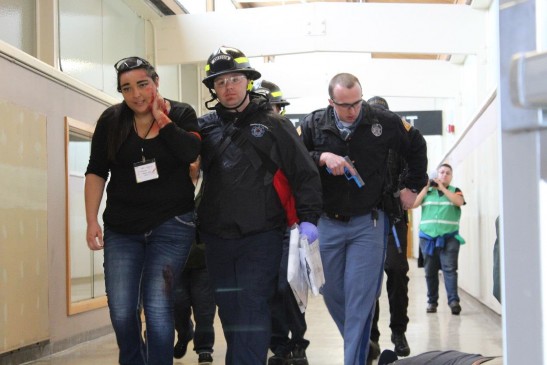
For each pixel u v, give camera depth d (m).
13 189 5.23
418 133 3.95
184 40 9.70
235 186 3.10
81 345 6.32
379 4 9.48
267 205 3.08
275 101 5.02
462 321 7.29
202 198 3.20
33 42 6.52
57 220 5.99
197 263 4.85
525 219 0.70
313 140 3.84
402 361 1.83
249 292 3.07
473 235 9.27
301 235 3.08
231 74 3.14
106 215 3.19
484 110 8.16
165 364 3.12
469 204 9.80
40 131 5.71
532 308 0.70
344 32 9.45
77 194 6.59
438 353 1.79
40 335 5.57
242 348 3.05
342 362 4.95
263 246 3.08
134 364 3.20
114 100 7.46
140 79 3.11
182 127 3.18
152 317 3.10
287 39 9.52
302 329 4.66
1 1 5.95
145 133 3.18
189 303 5.01
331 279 3.81
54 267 5.89
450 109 15.40
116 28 8.55
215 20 9.68
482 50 9.45
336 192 3.74
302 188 3.11
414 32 9.50
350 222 3.74
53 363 5.27
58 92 6.09
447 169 8.06
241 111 3.18
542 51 0.64
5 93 5.18
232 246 3.10
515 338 0.72
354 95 3.64
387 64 13.23
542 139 0.69
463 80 12.94
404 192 4.08
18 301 5.25
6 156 5.14
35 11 6.53
